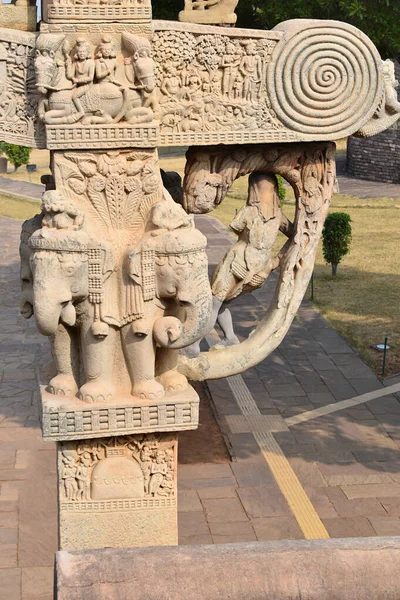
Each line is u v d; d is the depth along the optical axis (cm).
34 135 431
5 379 1077
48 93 415
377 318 1380
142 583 292
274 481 822
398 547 308
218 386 1073
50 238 414
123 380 454
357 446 907
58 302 416
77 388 455
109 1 413
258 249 520
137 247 423
